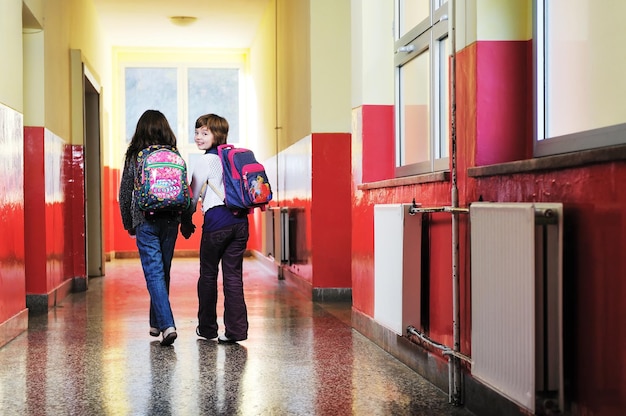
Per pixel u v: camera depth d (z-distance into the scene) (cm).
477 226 262
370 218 461
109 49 1309
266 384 352
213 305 469
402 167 450
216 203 459
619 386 201
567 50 264
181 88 1407
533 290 218
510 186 268
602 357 209
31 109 629
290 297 710
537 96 281
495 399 277
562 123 269
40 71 629
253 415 299
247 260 1240
